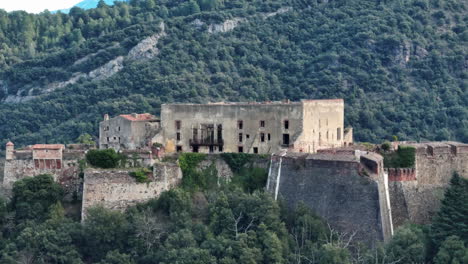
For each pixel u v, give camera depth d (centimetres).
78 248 17550
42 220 18275
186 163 18962
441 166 18200
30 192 18475
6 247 17488
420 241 16312
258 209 17112
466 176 18488
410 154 17825
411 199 17588
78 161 19038
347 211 17075
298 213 17250
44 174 18825
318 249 16288
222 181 18850
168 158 18950
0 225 18338
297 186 17888
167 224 17625
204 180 18862
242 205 17275
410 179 17638
